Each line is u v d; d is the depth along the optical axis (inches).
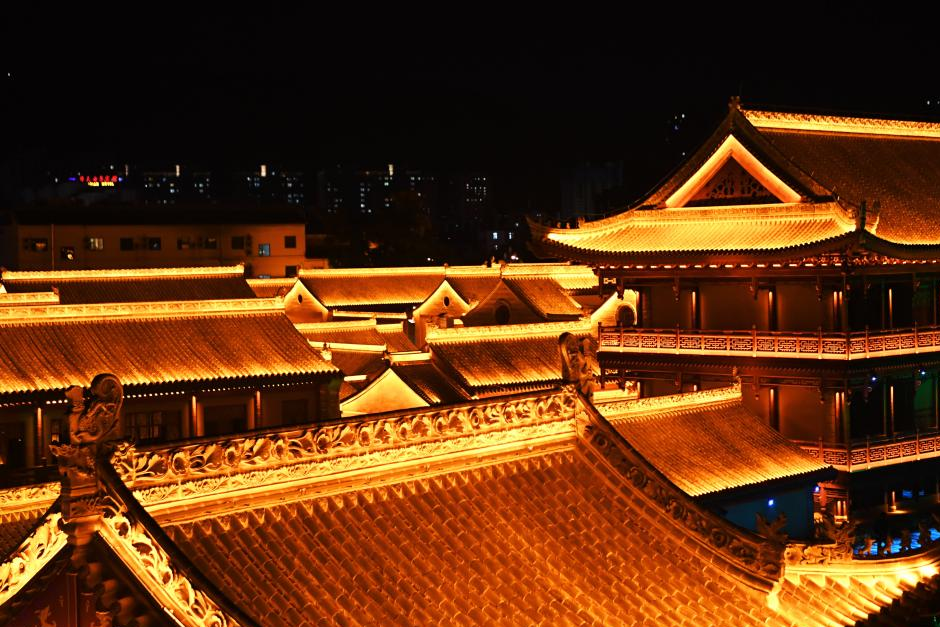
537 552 769.6
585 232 2469.2
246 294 3238.2
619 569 779.4
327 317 4202.8
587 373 875.4
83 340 2295.8
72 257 5324.8
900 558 863.1
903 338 2225.6
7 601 597.6
